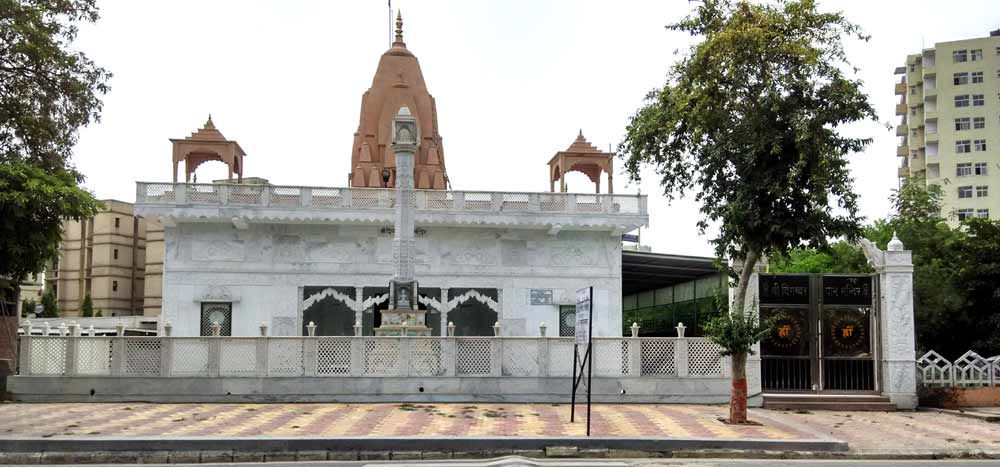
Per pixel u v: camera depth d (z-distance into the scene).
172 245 29.61
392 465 10.87
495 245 30.97
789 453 12.13
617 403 18.39
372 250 30.31
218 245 29.80
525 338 18.61
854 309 19.02
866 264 29.77
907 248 28.66
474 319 32.50
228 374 18.03
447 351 18.44
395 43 39.59
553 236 31.23
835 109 14.46
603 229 30.95
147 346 18.05
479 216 30.02
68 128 21.94
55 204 16.86
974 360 18.80
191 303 29.41
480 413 16.00
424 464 10.97
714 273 31.17
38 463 11.26
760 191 15.02
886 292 18.52
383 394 18.19
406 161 22.61
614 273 31.23
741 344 14.59
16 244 16.56
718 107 15.02
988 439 13.40
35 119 21.08
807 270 39.12
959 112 60.47
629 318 45.69
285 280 29.84
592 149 35.12
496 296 30.88
